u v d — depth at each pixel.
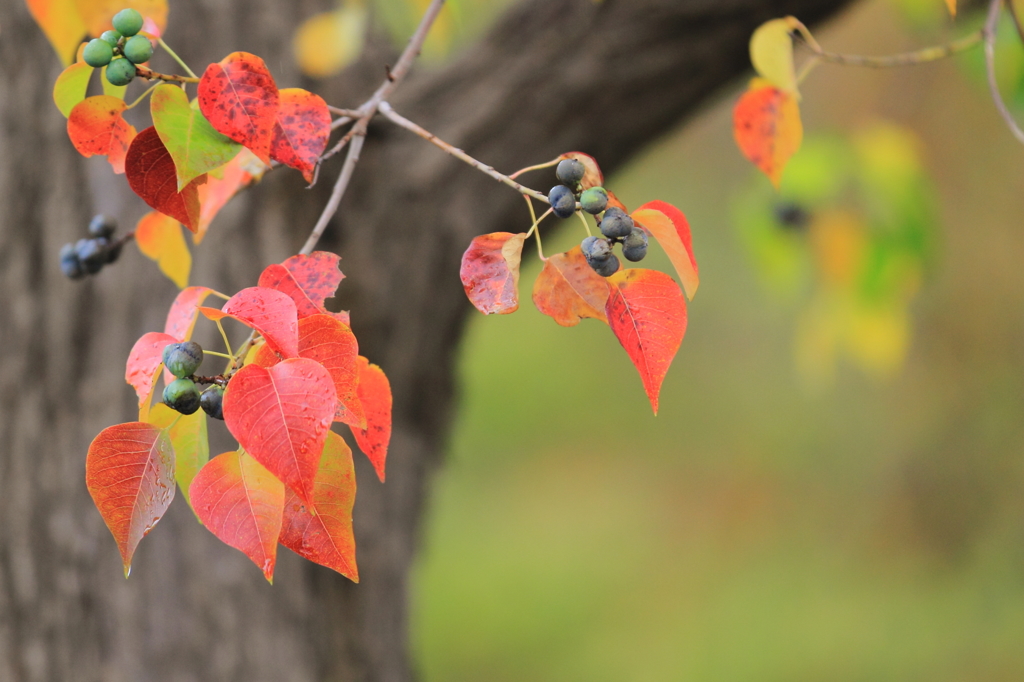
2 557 2.61
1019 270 6.97
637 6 2.71
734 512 8.77
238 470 1.78
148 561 2.70
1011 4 2.06
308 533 1.79
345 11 2.61
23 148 2.61
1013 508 7.13
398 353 2.96
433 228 2.85
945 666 6.25
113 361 2.64
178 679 2.68
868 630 6.70
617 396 11.16
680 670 6.63
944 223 6.93
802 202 3.56
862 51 6.82
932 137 6.76
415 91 2.85
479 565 8.22
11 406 2.62
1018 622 6.38
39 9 1.94
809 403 8.96
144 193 1.83
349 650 2.93
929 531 7.61
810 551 7.93
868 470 8.22
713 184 10.30
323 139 1.83
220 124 1.81
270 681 2.75
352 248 2.78
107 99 1.84
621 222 1.81
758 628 6.96
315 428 1.75
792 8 2.68
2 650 2.60
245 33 2.72
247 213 2.67
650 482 9.51
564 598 7.67
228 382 1.76
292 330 1.77
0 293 2.62
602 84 2.79
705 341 10.56
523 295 4.33
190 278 2.66
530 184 2.91
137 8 1.91
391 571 3.04
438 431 3.28
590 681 6.60
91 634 2.66
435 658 6.96
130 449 1.79
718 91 2.93
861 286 3.71
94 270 2.01
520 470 10.10
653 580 7.89
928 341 7.58
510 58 2.82
